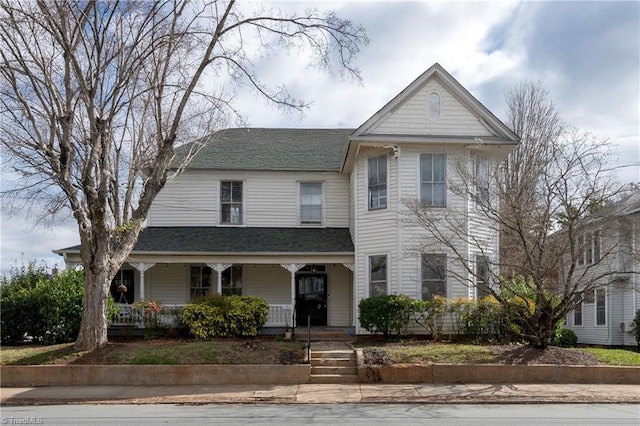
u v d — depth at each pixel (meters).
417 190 19.33
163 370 13.86
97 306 15.51
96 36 15.06
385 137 19.17
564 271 16.80
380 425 9.30
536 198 17.91
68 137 15.10
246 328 18.47
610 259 17.78
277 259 20.62
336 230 23.12
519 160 26.97
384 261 19.58
